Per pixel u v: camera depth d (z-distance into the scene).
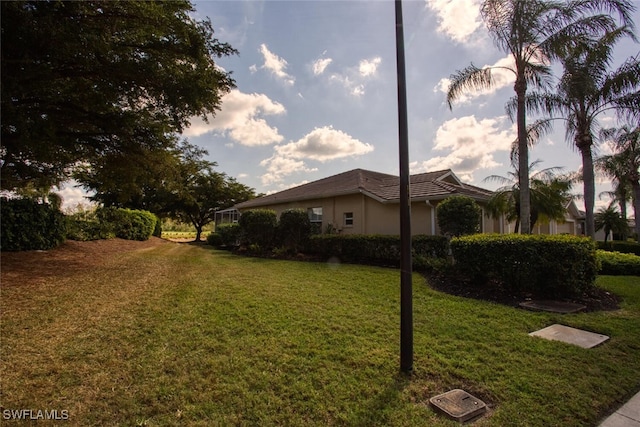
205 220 30.59
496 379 3.13
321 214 15.79
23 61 5.58
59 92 7.13
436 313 5.21
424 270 8.96
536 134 11.70
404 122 3.38
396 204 12.34
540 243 6.30
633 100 10.62
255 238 14.96
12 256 9.02
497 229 14.23
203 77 7.54
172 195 26.66
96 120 7.83
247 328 4.36
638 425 2.53
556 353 3.73
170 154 10.57
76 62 6.35
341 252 12.11
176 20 6.66
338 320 4.75
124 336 3.99
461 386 3.01
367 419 2.49
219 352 3.60
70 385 2.87
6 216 9.44
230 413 2.53
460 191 11.13
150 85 7.26
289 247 13.81
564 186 13.85
